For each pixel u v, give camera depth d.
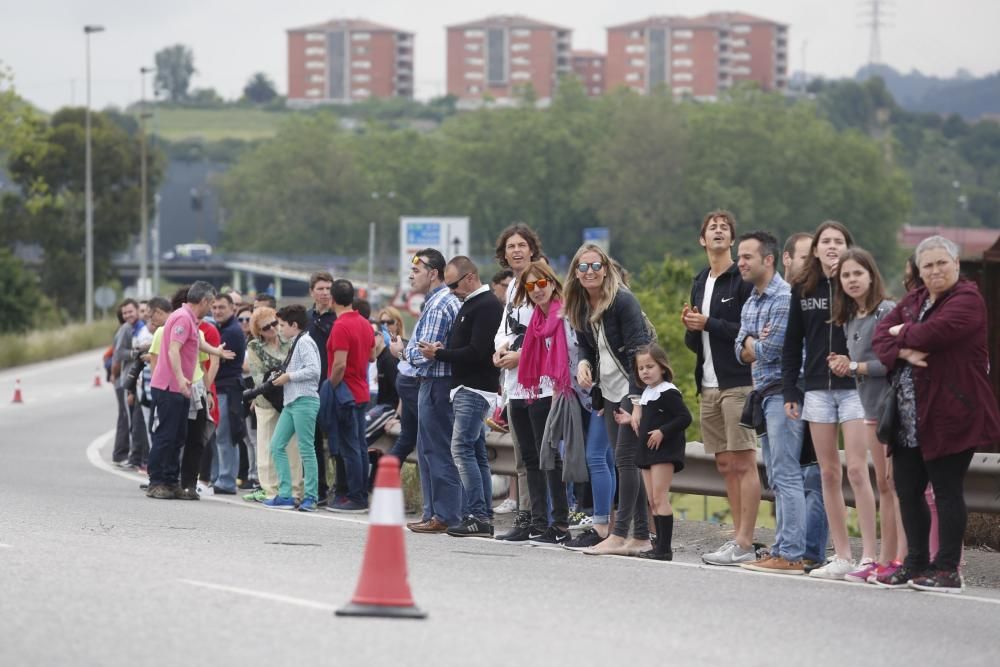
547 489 32.84
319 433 37.62
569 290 29.50
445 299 31.84
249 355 37.72
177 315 38.00
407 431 34.91
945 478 24.80
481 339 31.17
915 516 25.22
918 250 24.81
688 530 33.53
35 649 17.38
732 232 28.91
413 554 27.62
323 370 37.94
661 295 100.94
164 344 38.06
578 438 29.69
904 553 26.95
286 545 27.83
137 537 28.42
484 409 31.55
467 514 31.72
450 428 32.00
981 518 32.34
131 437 49.75
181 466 40.03
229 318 40.56
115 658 16.97
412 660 17.20
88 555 25.03
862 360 26.22
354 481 36.41
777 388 27.48
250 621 19.20
